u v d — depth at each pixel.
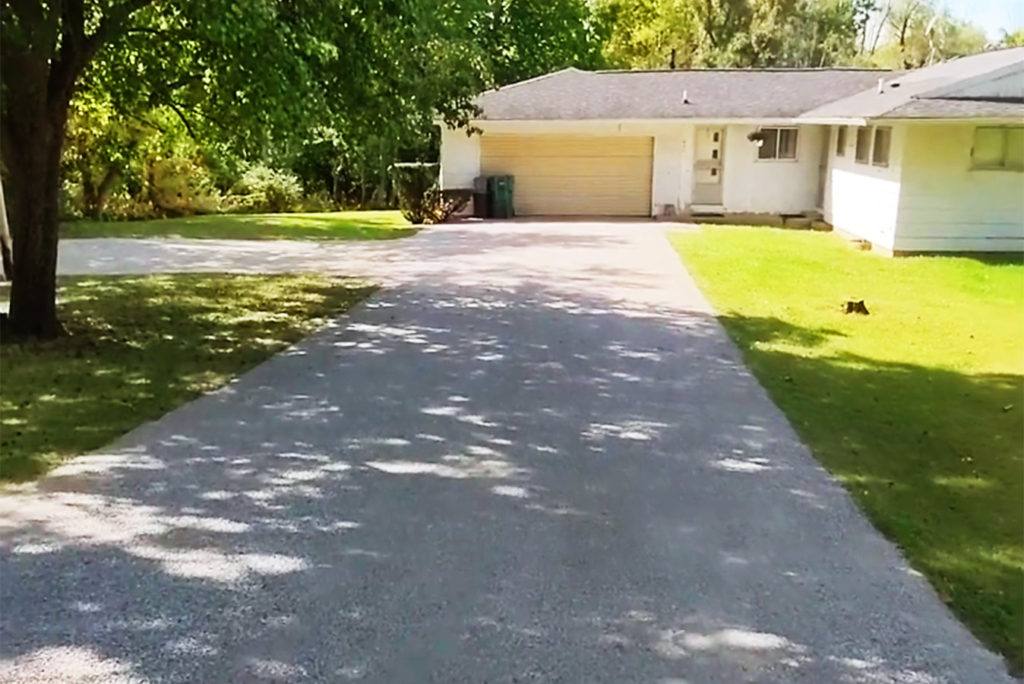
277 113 8.08
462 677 2.97
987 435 5.92
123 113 10.30
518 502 4.55
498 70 27.08
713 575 3.75
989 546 4.11
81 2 8.04
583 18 31.78
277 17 7.53
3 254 12.15
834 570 3.83
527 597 3.53
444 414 6.14
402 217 21.83
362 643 3.17
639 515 4.41
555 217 21.80
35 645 3.13
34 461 5.00
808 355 8.23
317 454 5.24
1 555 3.82
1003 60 16.14
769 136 21.14
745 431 5.86
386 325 9.35
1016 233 15.59
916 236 15.55
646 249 15.80
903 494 4.78
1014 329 9.63
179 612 3.37
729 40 41.50
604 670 3.03
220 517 4.28
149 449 5.27
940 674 3.05
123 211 22.30
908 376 7.55
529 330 9.15
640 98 22.09
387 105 9.51
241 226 19.94
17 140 8.41
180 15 8.20
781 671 3.04
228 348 8.22
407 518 4.31
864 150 17.31
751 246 16.34
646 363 7.78
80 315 9.86
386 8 8.52
